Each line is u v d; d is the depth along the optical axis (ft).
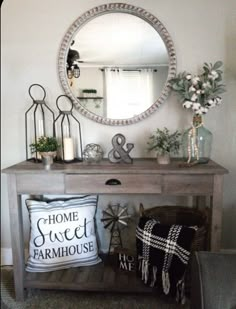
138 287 5.72
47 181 5.56
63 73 6.63
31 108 6.86
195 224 6.26
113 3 6.36
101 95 6.67
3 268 7.19
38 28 6.58
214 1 6.28
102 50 6.56
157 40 6.45
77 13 6.47
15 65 6.74
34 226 6.30
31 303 5.85
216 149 6.73
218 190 5.36
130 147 6.10
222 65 6.42
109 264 6.52
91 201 6.63
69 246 6.36
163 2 6.33
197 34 6.38
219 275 3.38
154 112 6.64
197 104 5.73
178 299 5.38
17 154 7.06
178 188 5.42
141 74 6.56
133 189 5.47
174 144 6.10
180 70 6.49
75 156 6.89
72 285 5.85
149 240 5.59
